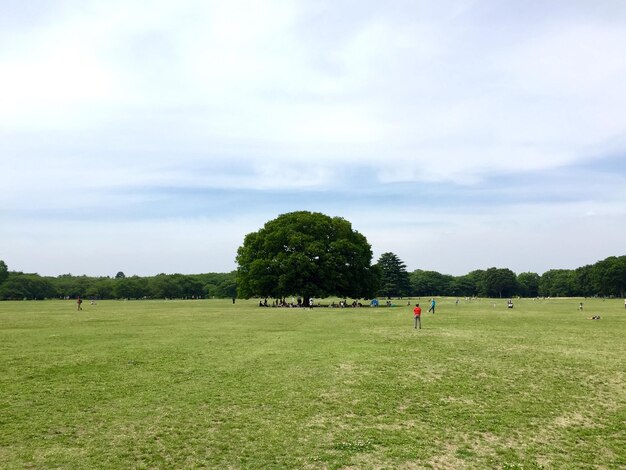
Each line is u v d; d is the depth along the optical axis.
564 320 45.88
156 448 10.18
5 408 13.05
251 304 97.94
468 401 14.23
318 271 82.69
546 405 13.87
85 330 34.44
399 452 10.12
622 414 13.05
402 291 154.50
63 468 9.09
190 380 16.66
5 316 52.09
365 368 19.05
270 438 10.88
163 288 193.00
